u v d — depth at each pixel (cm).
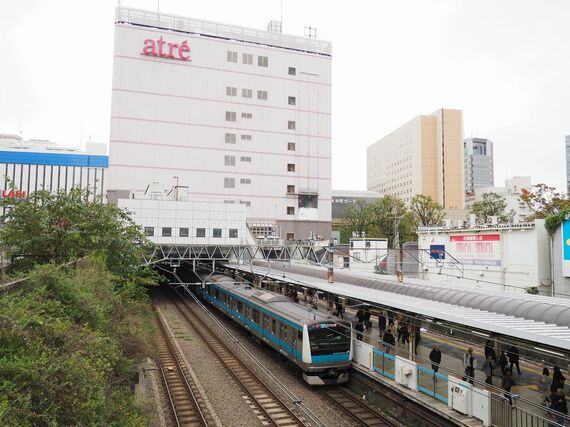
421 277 3491
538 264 2527
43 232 1725
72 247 1817
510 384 1234
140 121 4934
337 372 1700
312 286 2142
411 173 11438
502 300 1327
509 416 1102
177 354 2052
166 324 2750
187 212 3478
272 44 5547
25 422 611
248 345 2298
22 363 684
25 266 1673
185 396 1519
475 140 17662
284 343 1867
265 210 5381
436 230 3384
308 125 5638
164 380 1666
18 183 4725
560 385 1092
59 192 1891
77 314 1110
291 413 1372
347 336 1717
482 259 2936
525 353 1134
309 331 1670
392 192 12669
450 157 10819
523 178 11675
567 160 15562
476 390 1205
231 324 2833
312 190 5588
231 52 5347
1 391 636
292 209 5519
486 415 1164
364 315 1994
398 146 12288
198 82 5188
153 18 5084
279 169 5478
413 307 1386
